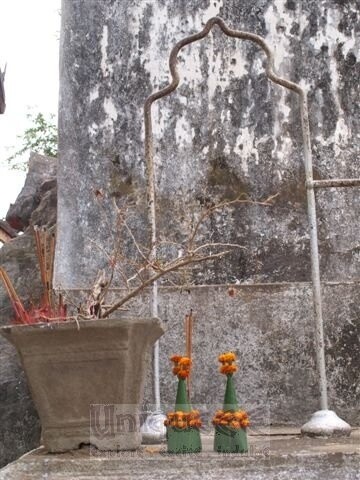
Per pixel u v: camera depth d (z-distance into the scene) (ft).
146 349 11.30
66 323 10.95
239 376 15.74
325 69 16.88
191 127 16.76
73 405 11.11
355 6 16.99
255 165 16.66
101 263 16.44
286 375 15.78
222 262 16.26
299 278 16.28
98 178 16.84
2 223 22.72
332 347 15.87
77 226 16.76
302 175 16.63
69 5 17.44
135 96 16.92
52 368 11.10
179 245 16.34
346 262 16.38
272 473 10.68
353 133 16.78
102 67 17.10
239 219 16.46
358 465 10.79
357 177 16.66
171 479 10.60
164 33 16.99
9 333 11.12
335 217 16.49
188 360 11.03
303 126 14.23
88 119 17.03
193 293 15.96
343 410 15.69
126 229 16.40
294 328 15.88
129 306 15.88
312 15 16.97
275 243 16.39
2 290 19.01
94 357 11.06
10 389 17.90
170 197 16.61
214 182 16.62
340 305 15.99
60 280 16.48
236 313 15.92
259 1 16.99
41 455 11.09
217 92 16.83
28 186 22.79
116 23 17.12
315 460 10.77
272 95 16.80
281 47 16.92
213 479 10.61
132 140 16.81
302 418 15.62
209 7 16.98
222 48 16.88
